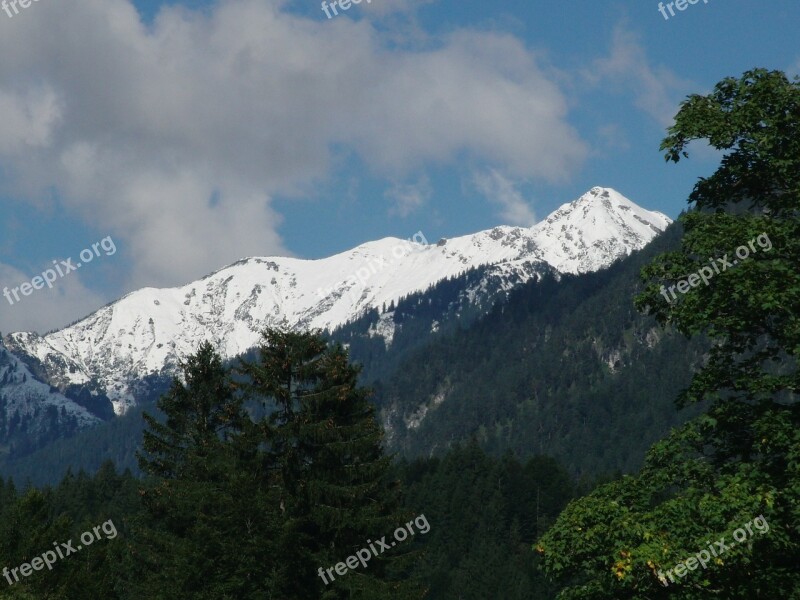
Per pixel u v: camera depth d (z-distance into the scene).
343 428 51.12
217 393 60.16
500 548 140.88
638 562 21.86
